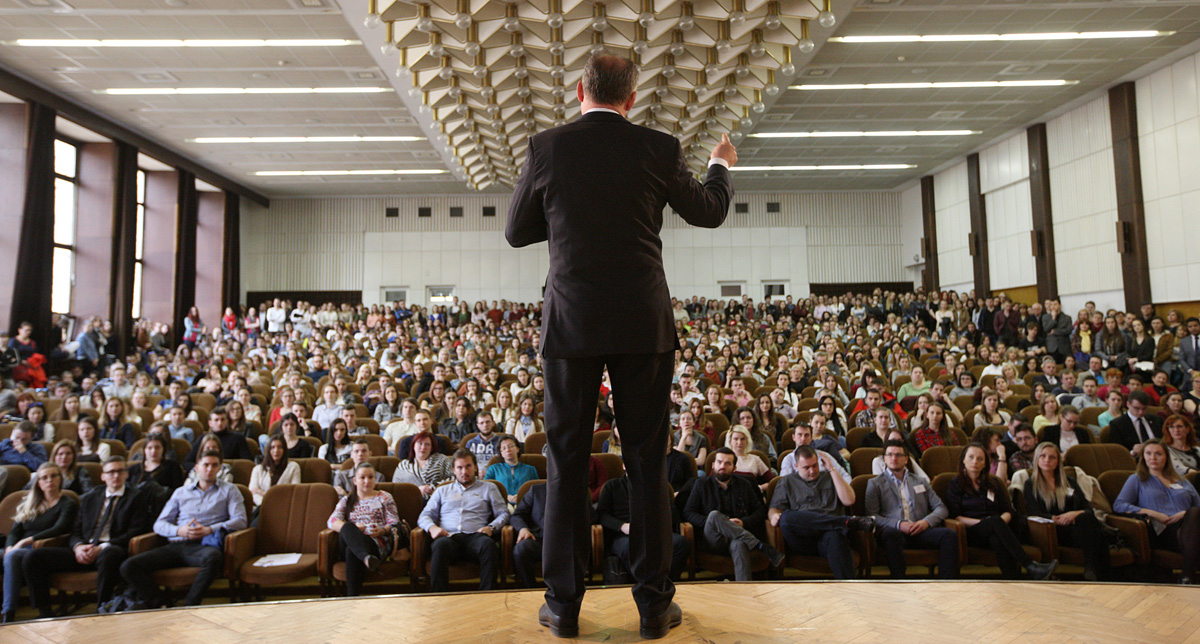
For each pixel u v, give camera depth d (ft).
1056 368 31.89
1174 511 16.28
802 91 45.80
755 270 75.56
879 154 61.72
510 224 5.32
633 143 5.09
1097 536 15.96
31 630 4.75
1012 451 19.19
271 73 41.16
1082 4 34.35
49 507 16.58
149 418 28.32
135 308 56.49
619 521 15.97
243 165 61.31
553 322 4.92
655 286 5.00
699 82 30.53
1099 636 4.43
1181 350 34.32
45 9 33.19
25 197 41.42
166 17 34.12
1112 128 46.11
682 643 4.54
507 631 4.80
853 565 15.15
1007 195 58.08
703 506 16.92
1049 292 52.60
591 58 5.38
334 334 54.03
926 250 69.56
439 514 17.38
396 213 75.31
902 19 35.70
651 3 25.40
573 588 4.82
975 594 5.23
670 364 5.17
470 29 26.18
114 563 15.57
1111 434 22.21
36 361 38.19
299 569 16.14
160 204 57.82
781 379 31.48
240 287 69.92
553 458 5.06
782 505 16.78
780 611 5.02
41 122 42.55
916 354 45.27
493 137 38.91
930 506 16.94
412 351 44.80
